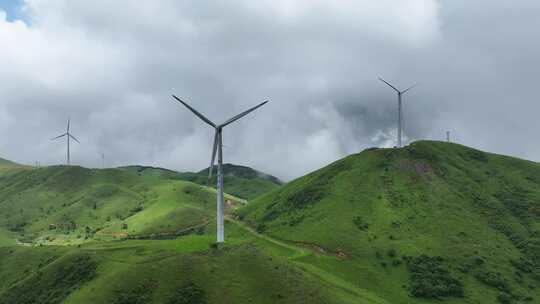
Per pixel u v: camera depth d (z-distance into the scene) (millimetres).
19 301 142625
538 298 183125
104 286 128625
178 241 158000
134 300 122312
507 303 178875
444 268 195375
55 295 137625
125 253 149375
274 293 126125
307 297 127375
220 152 156000
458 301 178625
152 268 131500
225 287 125750
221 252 139625
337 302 130250
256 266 134625
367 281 187625
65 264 151125
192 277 127438
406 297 179625
